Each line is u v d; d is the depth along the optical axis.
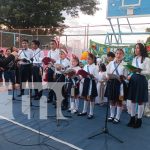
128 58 6.45
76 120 5.31
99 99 6.58
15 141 4.16
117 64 5.04
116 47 6.98
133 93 4.77
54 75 6.11
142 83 4.73
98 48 7.41
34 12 19.67
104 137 4.37
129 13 7.87
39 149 3.86
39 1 19.36
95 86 5.49
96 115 5.75
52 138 4.29
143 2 7.62
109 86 5.11
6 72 6.95
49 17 19.66
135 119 4.98
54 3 19.64
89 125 5.00
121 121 5.31
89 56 5.54
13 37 13.34
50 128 4.79
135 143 4.17
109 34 8.09
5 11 19.34
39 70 6.60
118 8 8.08
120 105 5.15
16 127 4.82
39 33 14.62
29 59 6.65
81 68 5.64
